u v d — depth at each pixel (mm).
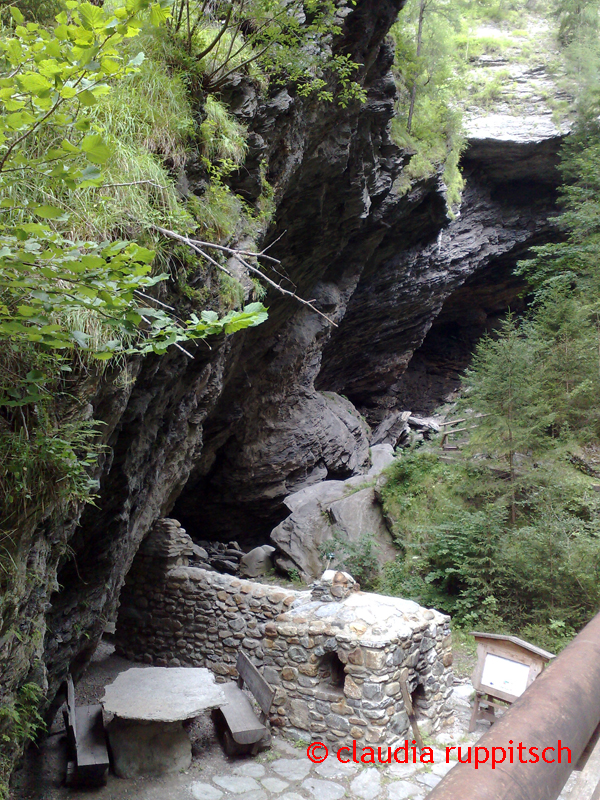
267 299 10961
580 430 10680
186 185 4609
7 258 1792
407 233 15625
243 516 14953
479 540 9148
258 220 6441
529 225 20641
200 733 6031
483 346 11094
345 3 7957
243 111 5828
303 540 11750
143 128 4000
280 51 5938
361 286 16391
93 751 5082
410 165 13344
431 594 9422
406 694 5676
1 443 2576
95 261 1688
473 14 21125
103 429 3824
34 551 3016
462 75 18969
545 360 11477
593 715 884
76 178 1749
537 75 18938
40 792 4879
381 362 20578
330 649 5738
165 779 5121
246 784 5055
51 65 1595
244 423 13609
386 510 11406
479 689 6031
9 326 1951
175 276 4367
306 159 8875
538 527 8680
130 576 8445
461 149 16719
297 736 5805
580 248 12477
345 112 9023
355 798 4867
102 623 6059
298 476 14727
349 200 10719
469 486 10289
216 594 7809
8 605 2682
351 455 15828
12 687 2922
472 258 19984
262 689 5809
